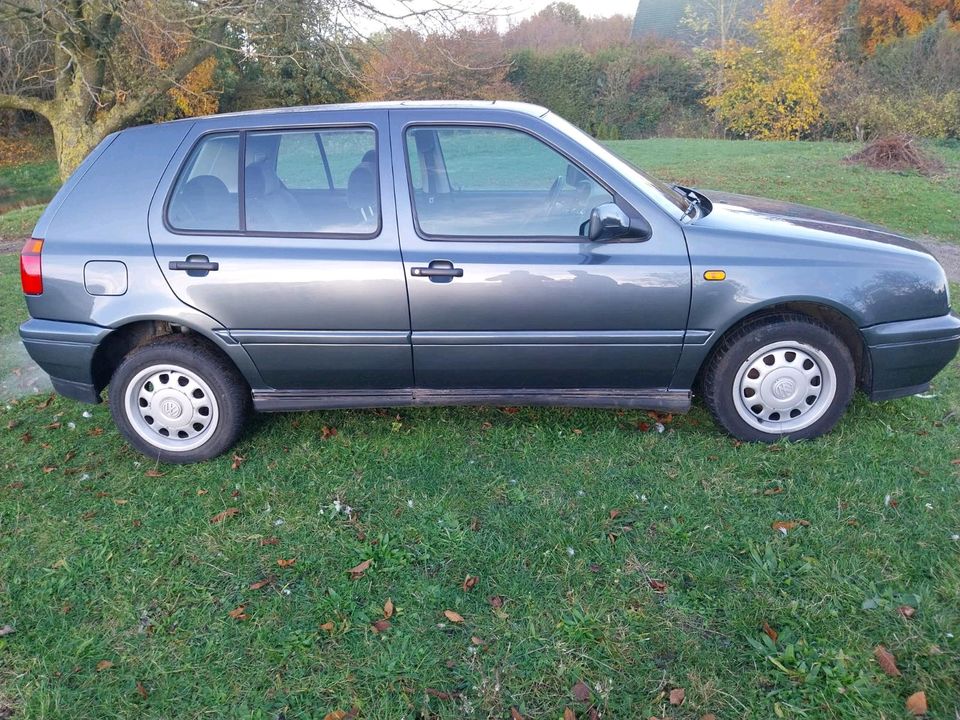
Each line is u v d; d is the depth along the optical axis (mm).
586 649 2715
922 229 9703
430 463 3971
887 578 2994
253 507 3641
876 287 3770
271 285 3768
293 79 23984
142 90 14320
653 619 2834
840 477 3691
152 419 4082
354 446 4168
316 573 3174
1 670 2727
